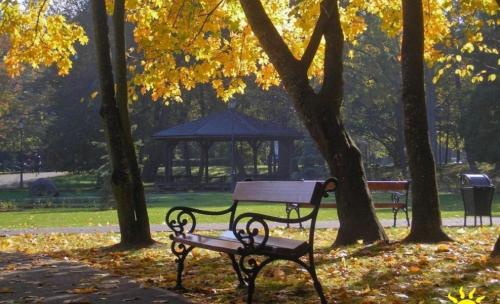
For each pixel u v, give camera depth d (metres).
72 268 10.42
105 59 13.86
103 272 9.93
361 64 55.84
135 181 13.84
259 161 87.25
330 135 13.03
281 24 17.58
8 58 16.78
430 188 12.83
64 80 67.62
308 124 13.19
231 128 53.97
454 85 62.12
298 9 15.34
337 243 12.97
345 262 10.33
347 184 12.95
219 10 16.47
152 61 15.51
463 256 10.66
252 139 55.62
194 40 16.48
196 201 38.59
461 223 18.70
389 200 35.31
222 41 17.73
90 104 62.84
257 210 27.84
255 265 7.29
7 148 87.12
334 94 13.18
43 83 74.69
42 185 50.28
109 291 8.21
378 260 10.52
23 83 80.62
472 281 8.45
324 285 8.43
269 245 7.47
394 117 64.06
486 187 17.50
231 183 52.94
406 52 13.04
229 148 79.75
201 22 16.50
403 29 13.11
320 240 14.72
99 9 13.83
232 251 7.46
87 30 64.88
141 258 11.80
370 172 61.97
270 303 7.48
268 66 17.77
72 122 65.62
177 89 16.94
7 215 29.33
